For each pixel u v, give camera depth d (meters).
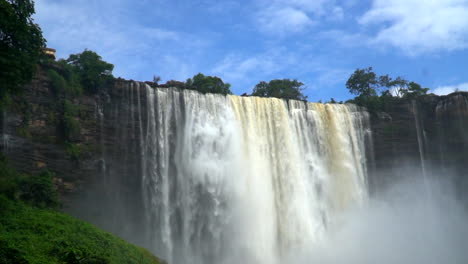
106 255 29.44
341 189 61.50
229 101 56.69
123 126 48.91
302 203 57.88
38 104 43.50
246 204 54.44
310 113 62.28
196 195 51.97
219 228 52.41
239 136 56.00
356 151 63.88
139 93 50.47
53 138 44.12
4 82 35.72
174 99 52.69
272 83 76.25
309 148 60.66
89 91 48.00
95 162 46.38
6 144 40.31
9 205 33.72
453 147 65.31
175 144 51.78
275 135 58.62
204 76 58.19
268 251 54.28
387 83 74.50
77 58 50.38
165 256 48.75
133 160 48.97
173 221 50.31
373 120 66.81
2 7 33.47
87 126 46.62
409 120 66.50
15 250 24.98
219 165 53.72
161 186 50.00
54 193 38.75
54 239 28.84
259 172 56.09
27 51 37.25
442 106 66.38
